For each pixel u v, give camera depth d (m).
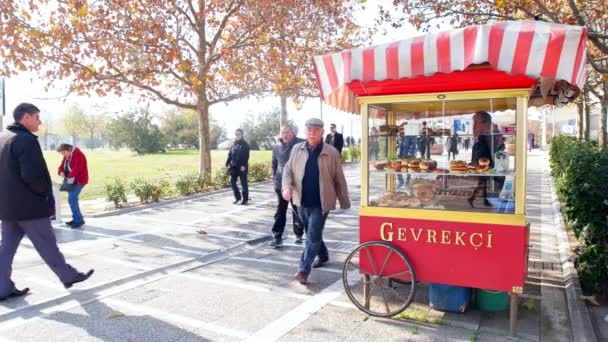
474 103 3.85
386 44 3.61
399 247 3.96
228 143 45.44
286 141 6.61
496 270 3.64
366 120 4.07
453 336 3.67
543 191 12.76
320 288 4.92
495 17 8.66
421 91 3.83
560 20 7.93
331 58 3.85
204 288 4.95
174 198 12.20
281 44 13.30
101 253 6.46
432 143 4.09
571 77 3.08
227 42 14.20
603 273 4.35
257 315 4.17
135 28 11.82
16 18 10.36
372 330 3.81
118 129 46.12
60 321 4.04
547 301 4.42
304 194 4.89
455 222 3.75
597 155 4.76
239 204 11.39
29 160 4.27
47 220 4.50
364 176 4.11
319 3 13.47
